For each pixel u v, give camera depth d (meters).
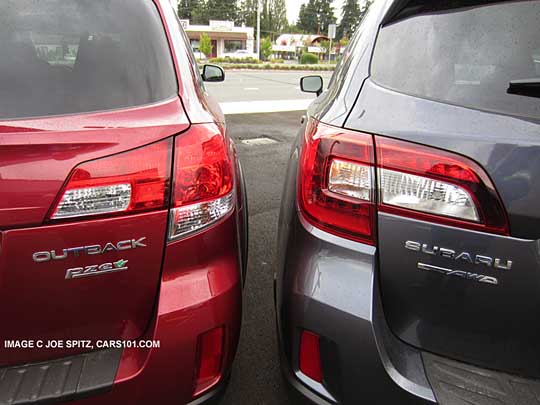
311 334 1.17
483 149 0.99
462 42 1.17
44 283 1.02
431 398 1.04
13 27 1.22
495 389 1.07
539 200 0.96
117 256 1.07
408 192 1.06
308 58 36.78
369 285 1.11
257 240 3.05
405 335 1.15
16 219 0.97
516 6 1.16
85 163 1.01
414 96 1.13
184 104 1.27
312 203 1.22
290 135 7.11
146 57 1.31
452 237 1.03
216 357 1.24
